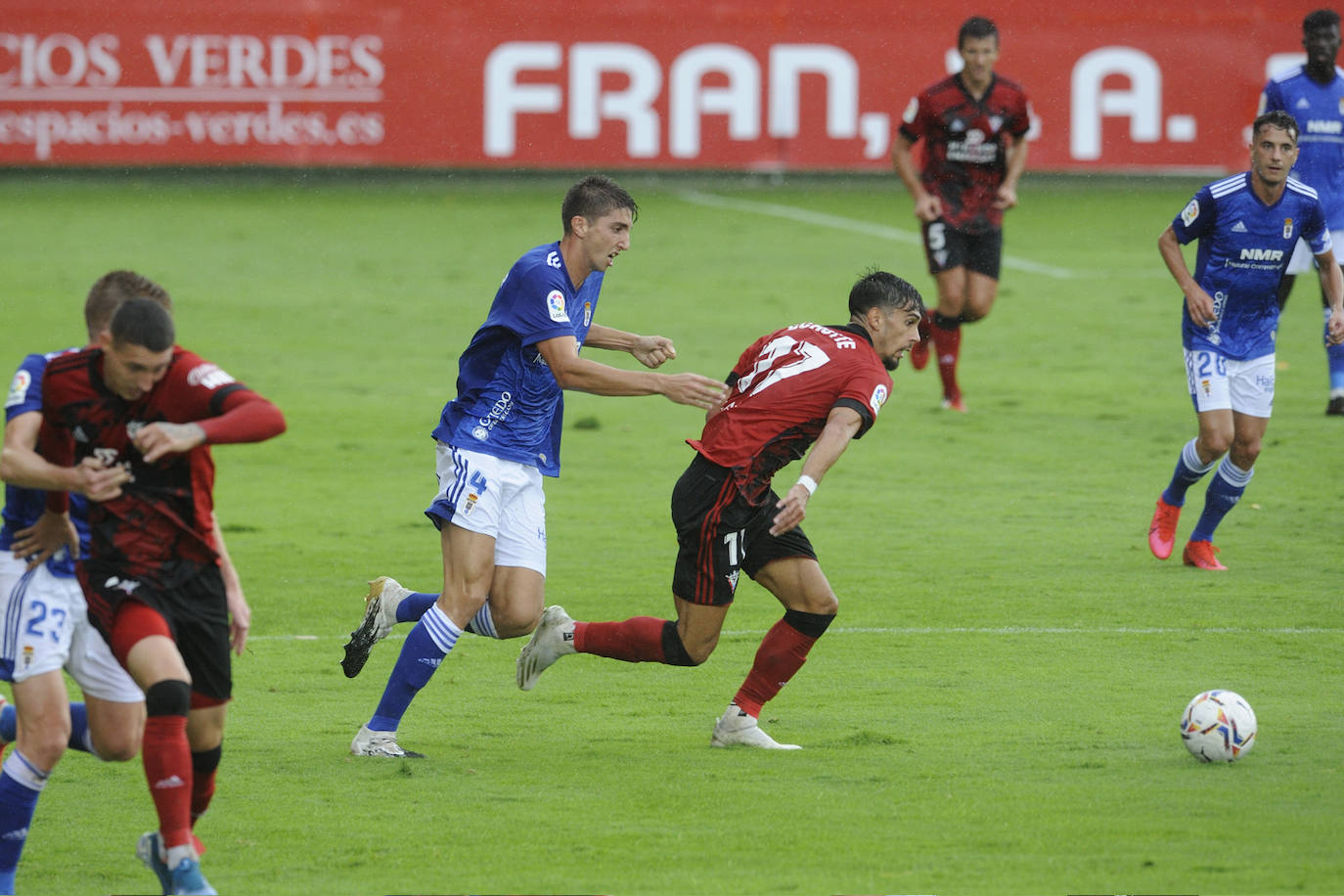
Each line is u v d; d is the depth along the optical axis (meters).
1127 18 96.50
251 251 82.50
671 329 64.19
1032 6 96.81
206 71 96.56
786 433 21.98
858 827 18.30
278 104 97.06
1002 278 77.62
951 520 38.41
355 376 57.69
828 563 34.31
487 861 17.25
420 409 52.84
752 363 22.75
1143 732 22.56
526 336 22.05
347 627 29.81
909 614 30.17
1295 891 15.91
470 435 22.44
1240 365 32.53
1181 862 16.83
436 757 21.84
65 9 95.44
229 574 17.50
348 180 104.56
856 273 77.06
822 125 98.75
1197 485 42.09
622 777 20.69
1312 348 61.69
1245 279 32.19
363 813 19.12
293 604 31.39
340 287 74.25
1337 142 46.81
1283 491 40.81
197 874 15.87
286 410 52.44
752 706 22.28
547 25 97.88
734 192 104.12
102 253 80.62
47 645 17.12
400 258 81.06
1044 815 18.61
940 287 50.72
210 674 17.00
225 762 21.50
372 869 17.06
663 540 36.56
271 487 42.66
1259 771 20.45
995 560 34.59
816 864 16.98
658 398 55.91
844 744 22.20
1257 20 96.31
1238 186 32.00
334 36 97.00
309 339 63.56
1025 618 29.77
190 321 66.12
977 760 21.20
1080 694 24.77
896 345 22.70
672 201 100.38
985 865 16.83
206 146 96.94
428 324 66.81
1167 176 102.81
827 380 21.89
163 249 82.31
